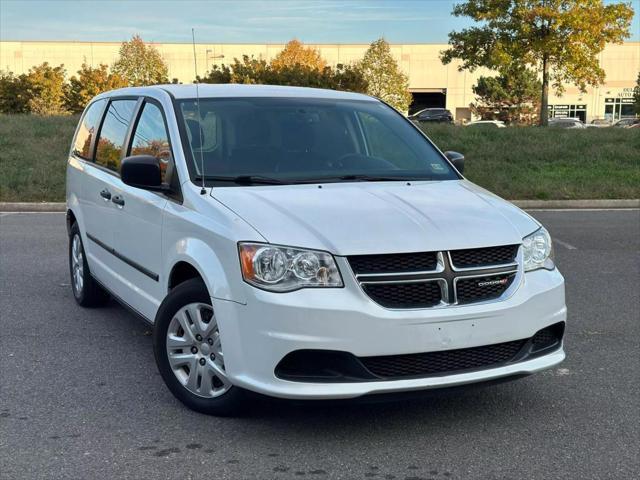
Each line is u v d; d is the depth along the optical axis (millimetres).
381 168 4723
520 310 3746
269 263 3523
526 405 4273
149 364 4922
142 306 4754
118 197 5090
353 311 3443
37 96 42562
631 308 6562
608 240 10281
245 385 3611
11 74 45281
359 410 4160
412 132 5324
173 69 72500
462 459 3568
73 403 4230
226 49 72562
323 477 3371
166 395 4359
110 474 3377
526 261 3922
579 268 8336
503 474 3418
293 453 3609
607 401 4355
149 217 4543
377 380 3518
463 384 3645
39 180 15328
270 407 4164
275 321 3475
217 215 3873
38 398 4305
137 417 4031
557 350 4051
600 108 72188
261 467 3461
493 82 56281
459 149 19547
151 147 4859
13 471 3398
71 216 6535
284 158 4590
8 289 7051
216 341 3902
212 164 4398
